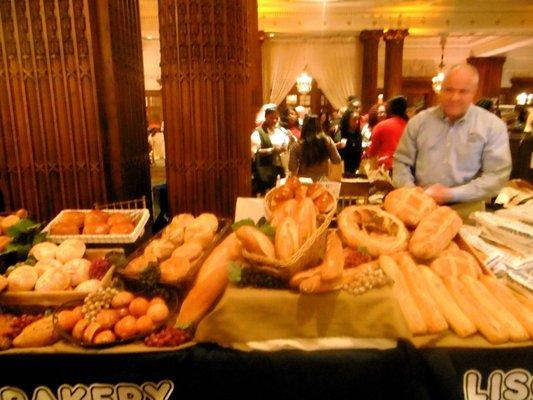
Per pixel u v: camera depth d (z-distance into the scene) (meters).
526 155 3.15
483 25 9.90
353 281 1.36
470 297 1.43
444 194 2.08
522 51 14.29
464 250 1.69
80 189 2.96
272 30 9.96
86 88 2.82
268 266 1.34
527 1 8.87
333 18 10.00
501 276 1.61
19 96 2.79
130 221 2.00
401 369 1.30
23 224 1.83
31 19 2.70
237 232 1.43
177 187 3.17
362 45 10.80
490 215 1.96
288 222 1.43
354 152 5.86
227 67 3.02
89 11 2.73
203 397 1.36
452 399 1.27
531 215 1.91
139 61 3.60
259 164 4.18
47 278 1.54
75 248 1.74
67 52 2.76
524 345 1.29
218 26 2.94
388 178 3.21
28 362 1.34
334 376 1.34
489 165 2.20
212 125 3.08
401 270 1.51
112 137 3.03
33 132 2.86
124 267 1.57
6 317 1.46
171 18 2.91
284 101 12.97
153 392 1.36
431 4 9.23
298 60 12.15
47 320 1.40
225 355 1.34
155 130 8.84
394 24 10.02
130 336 1.35
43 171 2.91
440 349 1.30
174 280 1.48
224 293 1.39
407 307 1.36
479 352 1.29
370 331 1.33
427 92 14.00
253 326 1.35
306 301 1.33
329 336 1.35
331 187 2.34
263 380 1.35
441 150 2.28
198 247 1.68
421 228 1.66
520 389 1.32
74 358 1.33
